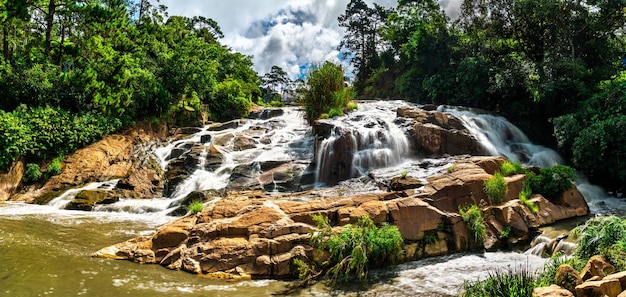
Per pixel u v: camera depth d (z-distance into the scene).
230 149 19.69
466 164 12.66
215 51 40.81
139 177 17.36
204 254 8.89
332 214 9.73
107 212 14.52
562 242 8.92
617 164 14.51
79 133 19.66
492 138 17.89
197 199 14.72
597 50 20.31
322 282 8.10
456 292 7.34
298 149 18.94
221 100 28.45
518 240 9.96
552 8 19.44
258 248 8.79
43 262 8.88
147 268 8.79
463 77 23.61
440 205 10.52
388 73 41.50
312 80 20.19
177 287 7.77
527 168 12.92
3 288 7.38
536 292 5.40
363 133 16.00
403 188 11.65
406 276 8.26
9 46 26.30
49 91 21.20
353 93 21.28
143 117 23.41
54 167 18.00
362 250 8.28
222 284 8.00
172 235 9.56
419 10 35.66
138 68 24.28
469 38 25.66
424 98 28.44
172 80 25.78
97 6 24.02
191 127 24.09
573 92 19.09
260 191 14.97
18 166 17.50
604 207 12.87
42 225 12.23
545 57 20.45
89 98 22.16
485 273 8.25
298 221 9.55
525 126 19.91
